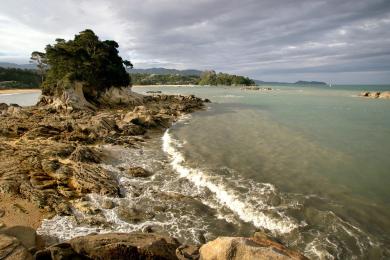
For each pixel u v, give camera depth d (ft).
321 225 56.29
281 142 116.16
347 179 77.41
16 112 171.94
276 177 79.25
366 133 133.59
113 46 258.16
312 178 78.28
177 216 61.11
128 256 40.60
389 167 85.76
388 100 328.90
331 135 128.98
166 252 41.42
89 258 41.60
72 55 215.51
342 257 47.29
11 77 603.26
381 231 53.88
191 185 76.48
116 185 73.82
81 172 76.95
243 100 322.14
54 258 40.70
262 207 63.00
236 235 54.29
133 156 100.58
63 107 192.54
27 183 71.15
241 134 132.05
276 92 518.78
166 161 95.96
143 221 59.26
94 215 60.75
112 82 242.37
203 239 52.95
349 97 379.76
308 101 310.45
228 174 81.71
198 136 129.08
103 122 137.28
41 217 59.57
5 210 61.36
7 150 94.79
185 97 293.02
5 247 37.45
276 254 33.47
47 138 115.85
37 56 392.68
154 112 185.37
